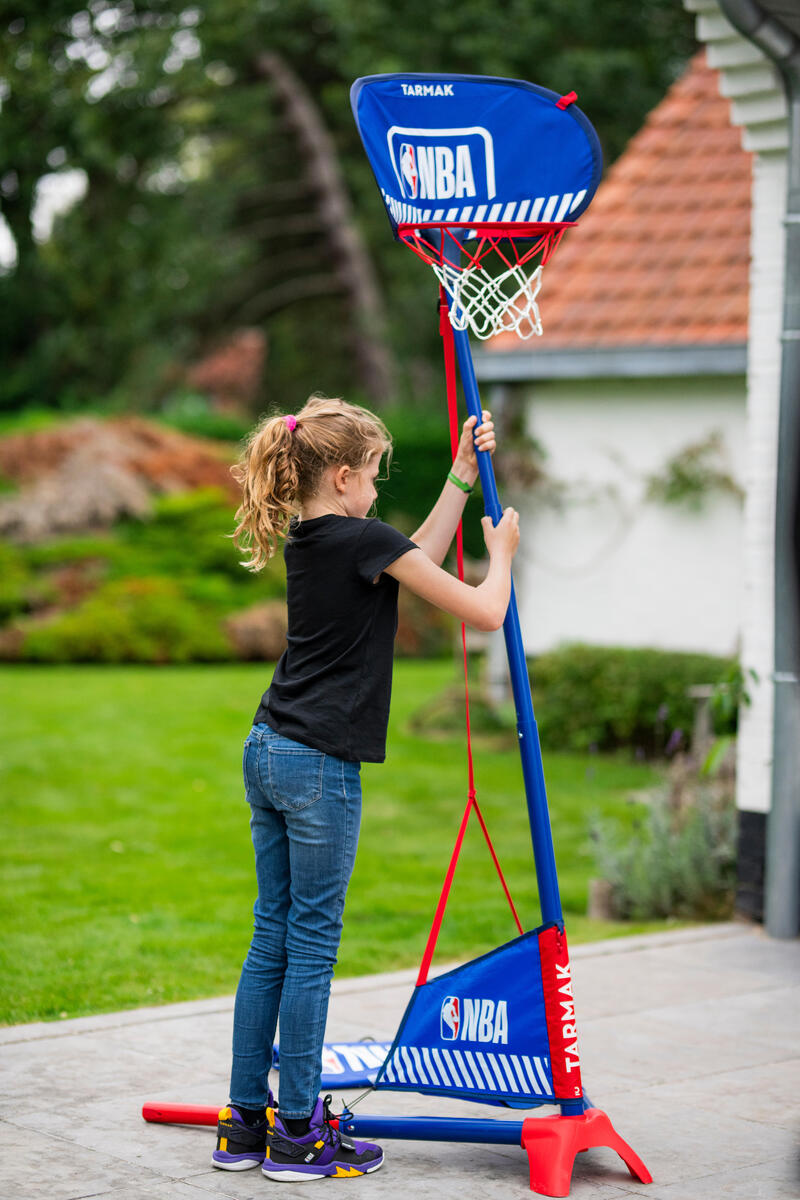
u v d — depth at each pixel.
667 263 12.29
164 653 17.73
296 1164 3.55
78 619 17.73
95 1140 3.79
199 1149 3.74
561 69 22.62
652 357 11.57
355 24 23.14
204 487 19.67
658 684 11.35
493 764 11.25
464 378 3.78
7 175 24.55
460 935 6.30
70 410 24.22
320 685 3.56
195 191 26.02
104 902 6.79
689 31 23.61
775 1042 4.74
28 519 18.77
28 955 5.80
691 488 11.92
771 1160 3.73
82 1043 4.62
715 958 5.82
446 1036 3.70
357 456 3.67
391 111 3.77
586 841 8.54
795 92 5.92
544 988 3.62
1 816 8.95
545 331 12.19
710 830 6.85
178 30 23.94
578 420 12.59
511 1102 3.65
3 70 22.95
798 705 6.09
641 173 13.27
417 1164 3.72
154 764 10.79
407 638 19.19
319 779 3.52
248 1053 3.63
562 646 12.21
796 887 6.14
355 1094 4.26
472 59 23.39
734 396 11.76
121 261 24.72
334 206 27.17
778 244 6.30
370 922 6.54
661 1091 4.27
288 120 27.08
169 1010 4.98
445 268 3.82
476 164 3.80
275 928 3.67
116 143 24.16
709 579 11.98
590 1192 3.52
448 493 3.86
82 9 23.38
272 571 19.14
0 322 25.58
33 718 12.82
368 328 26.86
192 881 7.29
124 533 19.09
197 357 29.62
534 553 12.88
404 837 8.66
